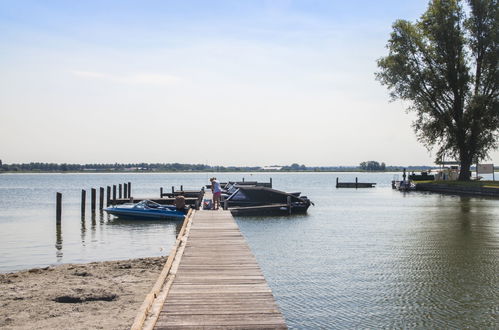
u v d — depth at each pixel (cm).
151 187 10744
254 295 998
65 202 5509
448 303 1319
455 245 2219
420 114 5581
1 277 1513
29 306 1187
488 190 5206
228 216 2441
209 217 2391
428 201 4941
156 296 971
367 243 2309
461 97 5350
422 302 1328
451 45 5212
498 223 3023
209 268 1239
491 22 5138
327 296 1390
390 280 1567
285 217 3512
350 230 2792
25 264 1923
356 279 1584
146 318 848
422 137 5644
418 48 5381
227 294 1005
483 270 1697
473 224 2981
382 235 2569
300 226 3003
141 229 3036
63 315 1115
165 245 2403
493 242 2292
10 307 1178
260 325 831
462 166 5841
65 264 1825
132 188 10138
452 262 1834
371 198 5638
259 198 3775
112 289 1356
